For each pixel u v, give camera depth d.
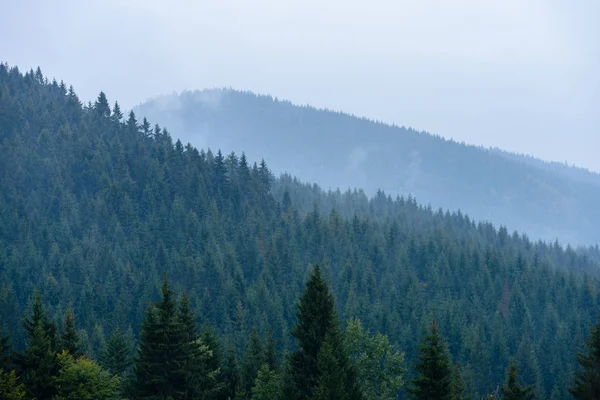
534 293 149.38
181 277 130.12
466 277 156.62
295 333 36.25
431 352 30.89
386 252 168.75
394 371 39.12
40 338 35.59
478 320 118.62
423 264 168.25
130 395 37.22
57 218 156.25
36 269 126.38
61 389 34.41
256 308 113.44
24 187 165.75
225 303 117.69
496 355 109.38
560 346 114.94
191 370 37.16
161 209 157.25
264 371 44.69
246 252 148.00
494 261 167.12
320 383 31.52
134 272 127.69
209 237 149.38
